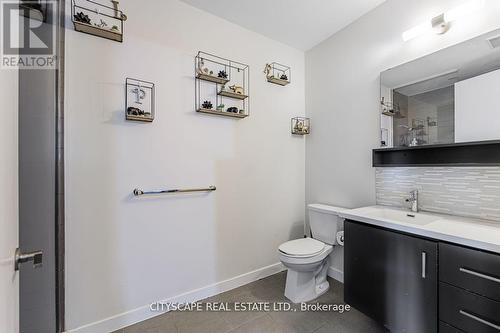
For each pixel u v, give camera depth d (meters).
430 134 1.58
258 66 2.28
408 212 1.63
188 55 1.86
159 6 1.73
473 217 1.40
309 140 2.61
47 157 1.24
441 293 1.11
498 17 1.31
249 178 2.22
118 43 1.57
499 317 0.92
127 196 1.61
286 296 1.93
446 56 1.51
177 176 1.81
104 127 1.53
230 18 2.04
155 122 1.71
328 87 2.37
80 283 1.45
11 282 0.63
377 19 1.92
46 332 1.25
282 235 2.46
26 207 1.20
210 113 1.95
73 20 1.39
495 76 1.30
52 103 1.23
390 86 1.82
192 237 1.89
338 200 2.27
